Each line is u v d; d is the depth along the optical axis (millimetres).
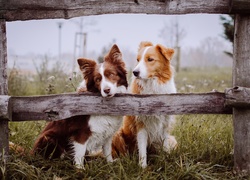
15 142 2406
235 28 1803
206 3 1769
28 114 1855
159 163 2021
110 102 1892
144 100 1884
